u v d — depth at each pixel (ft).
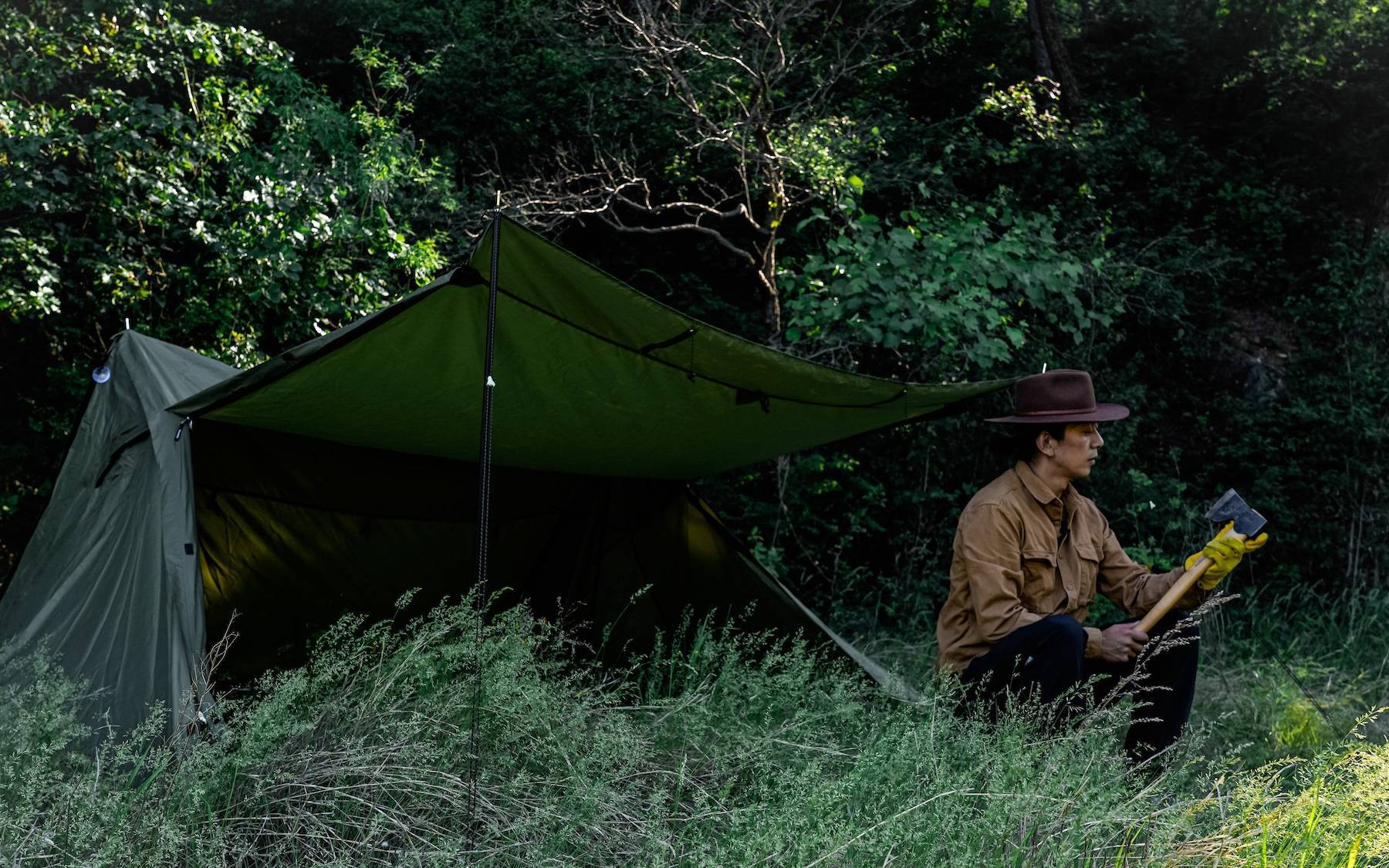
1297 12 40.14
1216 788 9.62
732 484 28.96
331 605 15.80
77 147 26.35
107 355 14.08
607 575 18.25
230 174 27.35
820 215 27.04
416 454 16.26
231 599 14.66
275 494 14.92
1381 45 38.78
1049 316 27.40
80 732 9.53
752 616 17.15
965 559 12.61
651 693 14.05
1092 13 43.70
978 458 28.60
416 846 8.96
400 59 36.01
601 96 34.19
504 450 15.75
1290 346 34.09
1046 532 12.78
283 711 9.77
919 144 32.76
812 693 12.61
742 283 34.24
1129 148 35.12
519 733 10.20
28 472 29.17
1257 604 26.58
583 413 13.74
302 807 9.11
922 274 26.13
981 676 12.04
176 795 8.91
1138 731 12.48
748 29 32.01
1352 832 8.69
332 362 11.32
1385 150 37.22
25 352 29.81
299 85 28.94
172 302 28.12
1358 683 20.15
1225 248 33.86
